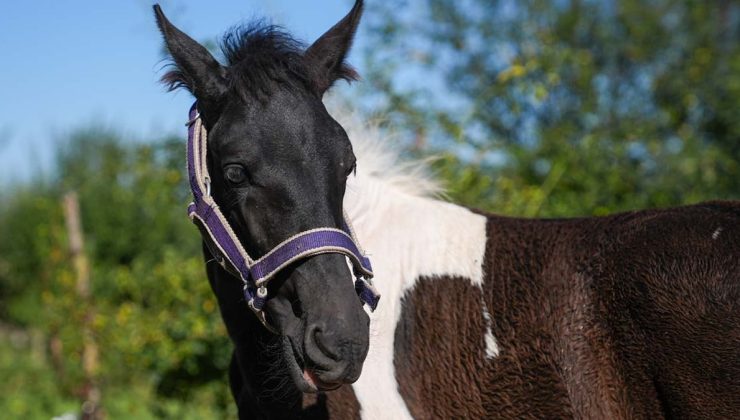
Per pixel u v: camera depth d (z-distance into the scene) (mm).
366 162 3088
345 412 2697
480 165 6219
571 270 2680
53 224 10641
